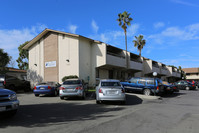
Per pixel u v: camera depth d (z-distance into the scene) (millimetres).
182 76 59500
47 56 23453
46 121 5773
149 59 34906
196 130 4934
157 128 5094
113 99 9492
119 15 29984
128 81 16500
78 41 20406
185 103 11102
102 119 6133
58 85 15273
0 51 20859
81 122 5672
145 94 15258
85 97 13180
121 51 26656
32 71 25203
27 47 26266
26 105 9172
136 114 7105
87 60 21750
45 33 23812
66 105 9266
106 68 24609
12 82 17453
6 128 4934
